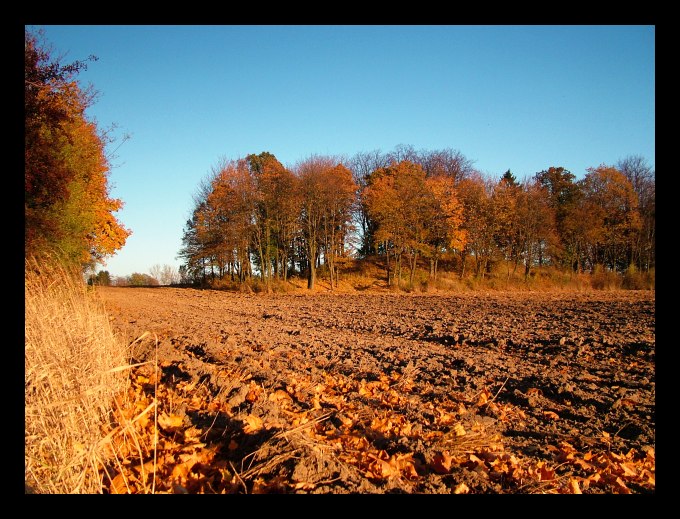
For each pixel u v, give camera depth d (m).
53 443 4.38
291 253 58.28
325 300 36.81
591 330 15.59
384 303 32.28
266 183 50.44
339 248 52.53
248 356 10.88
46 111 16.78
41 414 4.60
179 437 5.41
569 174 62.78
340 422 6.17
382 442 5.39
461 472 4.64
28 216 17.16
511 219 51.19
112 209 33.84
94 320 8.16
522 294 41.41
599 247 57.97
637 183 56.69
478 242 50.94
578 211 53.44
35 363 5.55
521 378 9.14
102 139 23.55
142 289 57.66
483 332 15.54
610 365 10.43
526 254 54.38
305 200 49.41
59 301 8.58
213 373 8.45
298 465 4.31
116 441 4.92
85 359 6.12
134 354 10.40
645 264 56.31
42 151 17.02
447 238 50.16
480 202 50.44
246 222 50.22
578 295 38.50
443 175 55.91
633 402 7.53
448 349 12.72
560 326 16.98
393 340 14.50
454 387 8.39
